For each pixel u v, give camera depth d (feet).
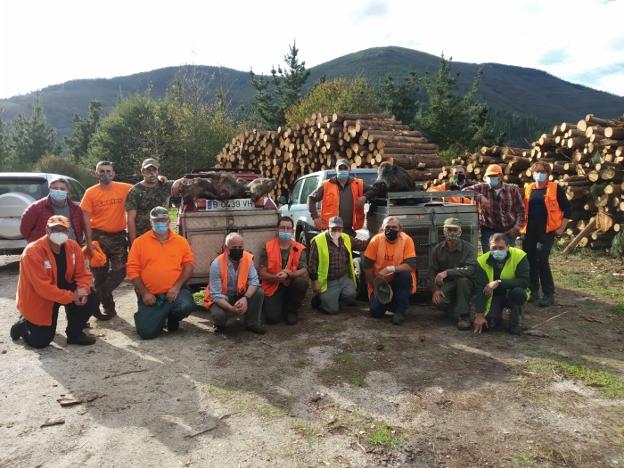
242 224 19.26
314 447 9.88
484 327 17.35
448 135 90.63
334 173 26.37
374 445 9.93
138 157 103.40
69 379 13.28
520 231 20.90
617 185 28.43
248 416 11.16
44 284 14.87
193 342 16.26
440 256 18.52
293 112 86.58
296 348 15.55
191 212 18.70
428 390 12.39
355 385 12.72
